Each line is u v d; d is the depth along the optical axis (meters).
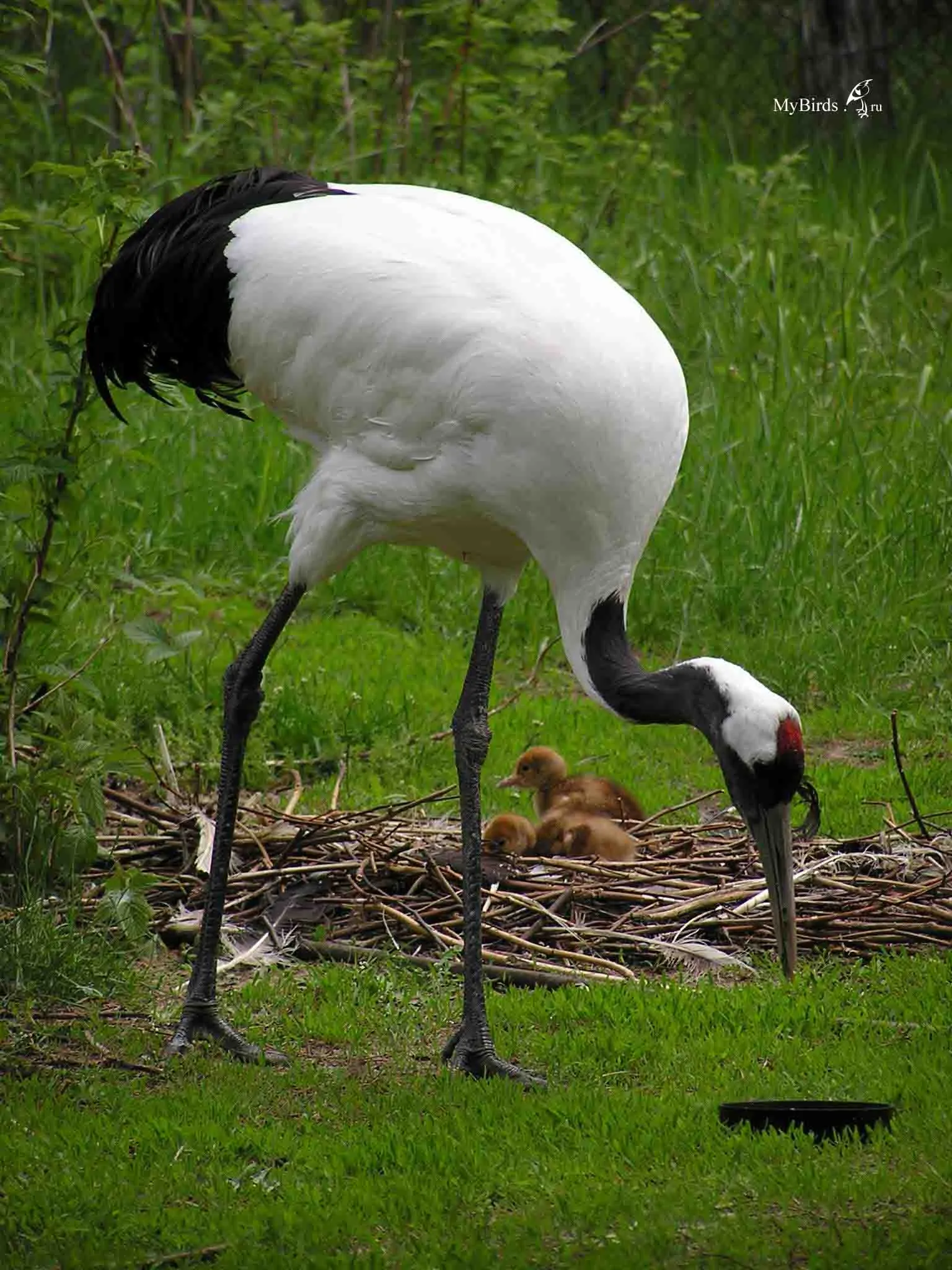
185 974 10.09
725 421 19.45
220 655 15.80
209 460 19.48
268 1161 7.55
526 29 24.89
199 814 11.51
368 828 11.72
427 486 9.35
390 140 25.25
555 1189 7.21
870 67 30.47
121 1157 7.50
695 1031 9.12
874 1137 7.67
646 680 9.17
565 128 28.28
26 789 10.66
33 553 11.16
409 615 17.89
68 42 30.06
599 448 9.09
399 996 9.68
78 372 11.00
